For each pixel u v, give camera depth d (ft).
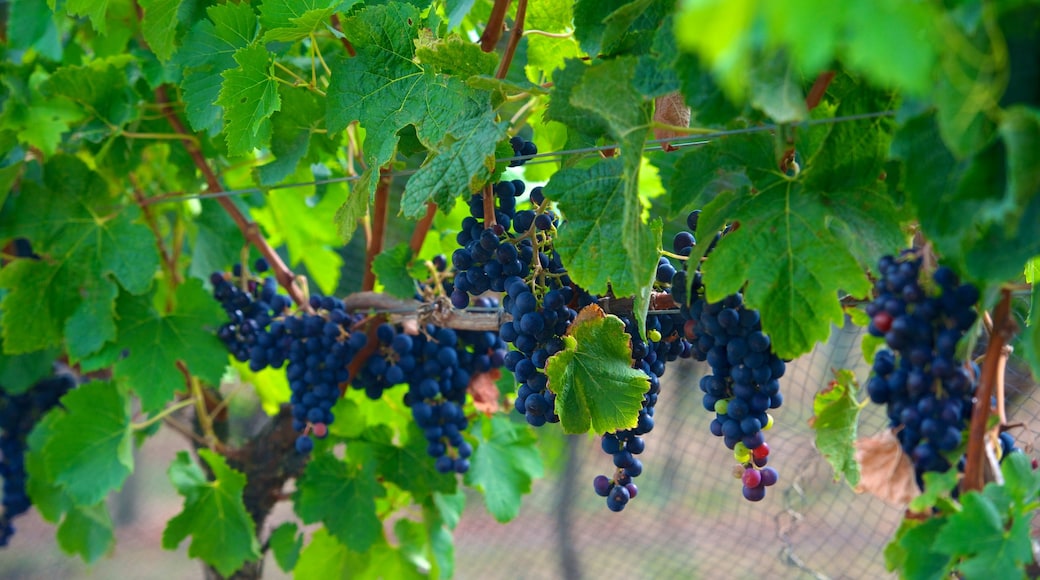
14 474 9.06
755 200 6.86
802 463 9.13
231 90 7.37
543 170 8.57
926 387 6.66
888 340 6.68
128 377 8.25
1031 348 6.58
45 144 8.30
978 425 6.64
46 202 8.24
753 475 6.96
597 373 7.09
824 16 5.64
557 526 13.82
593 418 7.09
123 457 8.36
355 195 7.43
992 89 6.18
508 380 8.50
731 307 6.91
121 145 8.40
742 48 5.58
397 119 7.26
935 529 6.67
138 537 20.68
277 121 7.63
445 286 7.96
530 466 8.57
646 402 7.21
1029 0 6.17
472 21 8.43
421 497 8.42
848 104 6.77
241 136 7.44
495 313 7.86
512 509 8.43
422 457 8.38
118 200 8.43
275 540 8.66
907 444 6.73
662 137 7.29
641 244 6.81
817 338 6.77
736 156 6.87
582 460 13.44
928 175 6.48
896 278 6.67
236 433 14.64
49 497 8.97
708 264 6.84
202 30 7.71
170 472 8.45
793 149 6.89
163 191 8.90
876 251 6.81
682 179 6.88
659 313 7.27
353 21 7.27
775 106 6.38
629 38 6.98
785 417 10.49
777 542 10.97
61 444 8.27
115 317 8.27
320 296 8.09
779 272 6.79
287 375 8.09
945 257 6.61
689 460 13.07
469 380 8.08
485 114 7.13
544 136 8.37
